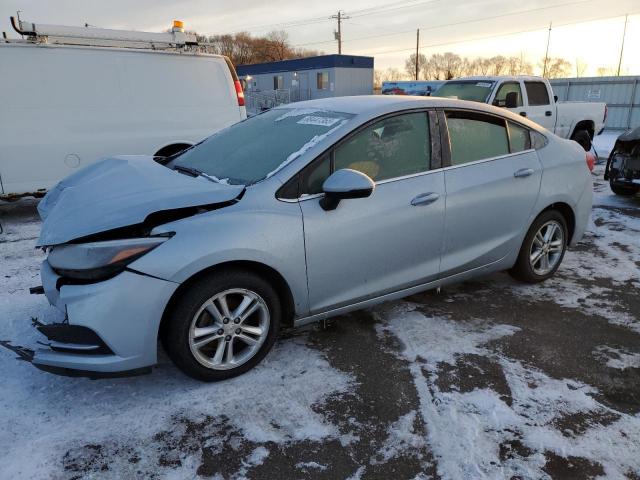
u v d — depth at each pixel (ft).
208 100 23.41
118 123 21.48
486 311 12.35
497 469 7.32
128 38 21.70
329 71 121.90
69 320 8.17
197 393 9.02
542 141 13.38
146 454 7.59
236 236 8.73
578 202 13.99
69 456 7.50
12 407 8.59
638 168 23.65
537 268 13.88
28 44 19.70
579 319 11.98
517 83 32.81
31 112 19.92
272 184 9.42
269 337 9.65
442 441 7.88
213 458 7.54
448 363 10.02
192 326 8.71
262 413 8.51
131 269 8.12
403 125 10.91
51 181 20.67
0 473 7.14
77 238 8.43
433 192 11.02
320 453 7.65
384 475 7.24
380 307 12.50
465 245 11.89
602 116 38.93
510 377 9.55
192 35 23.15
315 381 9.40
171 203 8.74
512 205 12.44
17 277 14.57
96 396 8.93
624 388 9.29
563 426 8.22
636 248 17.47
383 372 9.70
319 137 10.14
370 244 10.28
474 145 12.00
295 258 9.39
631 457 7.57
